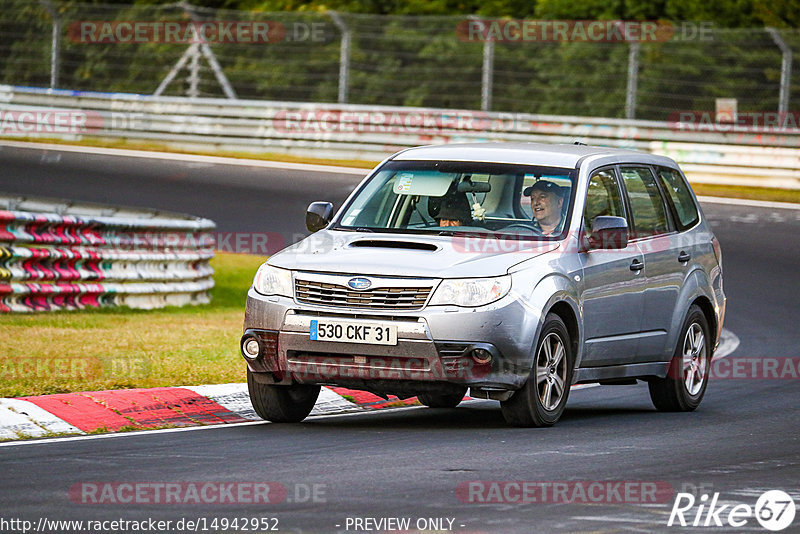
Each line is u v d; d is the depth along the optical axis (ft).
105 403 91.97
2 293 138.51
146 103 318.04
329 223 99.50
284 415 93.15
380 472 71.31
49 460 73.72
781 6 378.94
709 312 112.78
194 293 170.60
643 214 105.60
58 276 145.59
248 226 225.15
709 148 290.97
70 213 164.55
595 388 123.85
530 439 85.66
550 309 91.50
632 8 364.38
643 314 102.58
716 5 376.89
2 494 63.62
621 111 351.87
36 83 377.09
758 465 77.25
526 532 56.95
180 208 235.40
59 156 287.48
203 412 94.84
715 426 95.91
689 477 72.08
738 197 273.95
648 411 106.83
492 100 338.95
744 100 347.15
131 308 156.46
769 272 202.69
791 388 122.62
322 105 311.68
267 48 374.02
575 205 96.73
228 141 315.17
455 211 96.94
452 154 101.76
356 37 366.43
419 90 362.53
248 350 90.74
